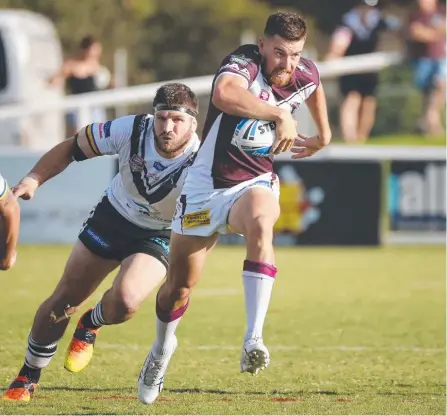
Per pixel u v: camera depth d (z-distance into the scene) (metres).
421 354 29.36
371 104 67.56
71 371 23.17
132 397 22.66
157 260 22.14
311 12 120.56
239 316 36.16
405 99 69.50
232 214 19.75
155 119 21.52
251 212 19.42
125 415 20.42
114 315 21.92
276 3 125.62
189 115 21.52
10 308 37.12
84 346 22.89
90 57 67.81
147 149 21.81
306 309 38.56
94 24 115.88
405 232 62.72
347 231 61.75
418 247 62.53
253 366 18.36
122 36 116.44
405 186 62.44
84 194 59.22
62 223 59.41
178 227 20.34
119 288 21.61
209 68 121.94
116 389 23.66
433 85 69.44
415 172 62.47
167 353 21.42
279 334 32.72
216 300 40.19
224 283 45.53
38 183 22.11
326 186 61.34
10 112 66.06
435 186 62.66
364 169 61.69
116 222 22.39
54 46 81.31
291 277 48.25
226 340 31.23
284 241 61.34
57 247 58.66
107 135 22.03
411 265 53.75
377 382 25.03
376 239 62.09
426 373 26.36
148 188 21.94
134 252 22.34
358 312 37.91
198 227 20.14
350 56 67.25
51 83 67.94
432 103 69.69
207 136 20.30
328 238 61.53
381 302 40.72
